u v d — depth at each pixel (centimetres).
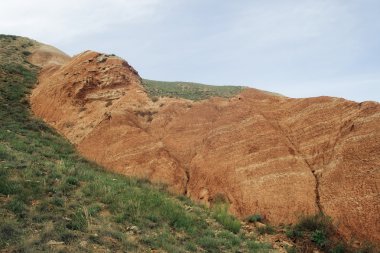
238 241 1325
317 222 1445
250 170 1734
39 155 1870
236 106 2097
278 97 2098
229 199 1678
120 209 1353
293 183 1625
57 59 4697
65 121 2536
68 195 1391
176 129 2164
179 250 1138
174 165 1928
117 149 2077
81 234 1093
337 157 1620
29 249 939
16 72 3541
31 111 2772
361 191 1455
